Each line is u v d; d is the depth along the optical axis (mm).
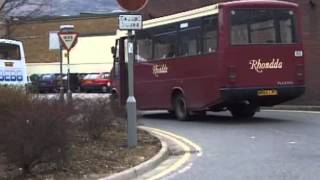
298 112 20844
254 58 16984
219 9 16922
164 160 11289
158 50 20141
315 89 23031
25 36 62688
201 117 20188
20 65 23156
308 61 23156
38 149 8922
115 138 13477
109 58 60312
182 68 18828
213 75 17234
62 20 63594
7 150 8953
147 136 14234
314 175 9391
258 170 9945
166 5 28953
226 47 16734
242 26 16922
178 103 19281
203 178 9422
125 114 14852
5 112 10375
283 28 17422
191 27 18281
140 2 12219
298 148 12234
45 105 10070
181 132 15688
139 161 10602
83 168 9781
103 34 60688
